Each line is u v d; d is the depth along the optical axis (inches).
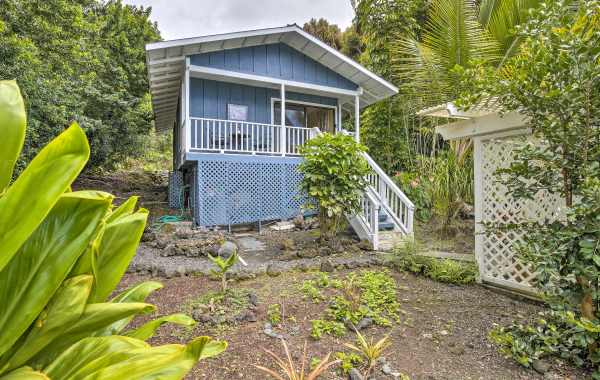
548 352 86.2
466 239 243.3
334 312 111.4
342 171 206.5
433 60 274.7
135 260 184.2
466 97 103.7
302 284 144.1
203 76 316.8
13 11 229.0
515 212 143.7
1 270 27.9
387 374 80.0
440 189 268.4
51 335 30.0
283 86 329.4
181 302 123.8
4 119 27.0
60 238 30.9
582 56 79.3
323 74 354.0
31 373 26.9
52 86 254.5
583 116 84.1
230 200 288.5
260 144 350.3
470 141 264.7
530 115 96.1
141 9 611.2
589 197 77.2
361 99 403.9
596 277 77.8
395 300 130.8
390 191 270.4
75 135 28.3
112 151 450.9
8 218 25.9
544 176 96.1
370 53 392.8
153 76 315.9
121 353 31.0
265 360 84.7
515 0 243.8
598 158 84.1
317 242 223.8
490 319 114.5
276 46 329.7
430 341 98.3
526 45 98.6
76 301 30.6
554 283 88.6
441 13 271.4
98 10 490.9
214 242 216.4
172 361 29.9
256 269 161.5
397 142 371.6
